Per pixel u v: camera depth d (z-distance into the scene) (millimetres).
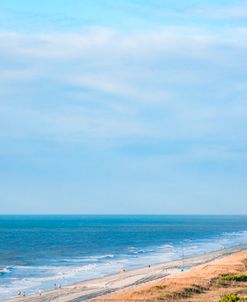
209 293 80500
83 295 89125
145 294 79375
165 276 109625
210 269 106062
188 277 93938
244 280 92438
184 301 74188
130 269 128500
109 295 83938
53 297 89250
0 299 89938
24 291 98438
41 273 123938
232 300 68625
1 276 118562
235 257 130625
